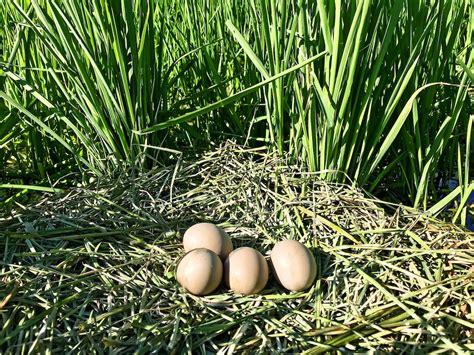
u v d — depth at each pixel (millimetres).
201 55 645
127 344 355
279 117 517
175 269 413
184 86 691
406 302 377
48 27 505
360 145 508
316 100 491
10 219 458
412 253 422
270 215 481
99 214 474
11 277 399
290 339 358
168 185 532
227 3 669
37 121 512
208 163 570
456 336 361
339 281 402
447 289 382
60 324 369
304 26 461
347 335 356
